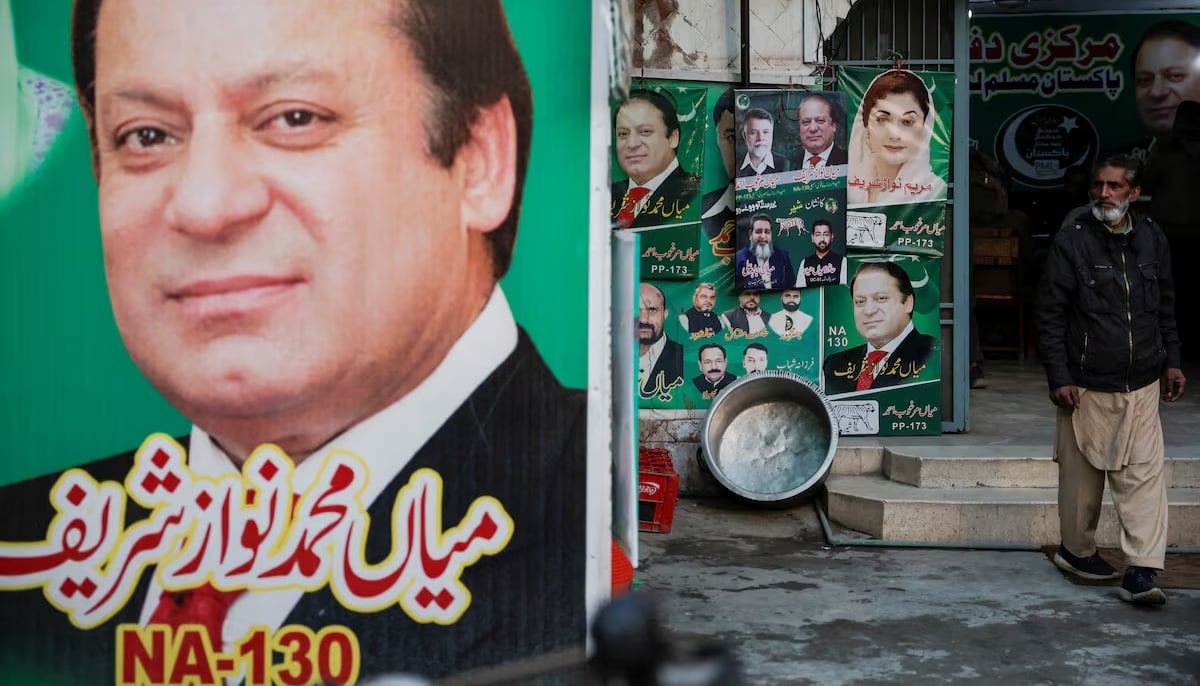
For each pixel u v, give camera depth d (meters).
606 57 3.89
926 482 7.20
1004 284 11.96
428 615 3.92
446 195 3.88
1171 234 13.00
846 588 5.89
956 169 8.09
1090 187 5.75
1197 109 12.84
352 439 3.89
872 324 7.97
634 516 4.23
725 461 7.62
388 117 3.85
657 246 7.75
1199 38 12.82
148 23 3.80
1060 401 5.82
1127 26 12.97
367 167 3.85
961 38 8.02
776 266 7.73
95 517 3.88
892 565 6.31
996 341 12.46
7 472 3.86
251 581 3.89
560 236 3.91
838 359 7.98
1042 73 13.13
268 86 3.82
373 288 3.87
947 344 8.19
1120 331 5.63
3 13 3.80
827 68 7.84
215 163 3.83
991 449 7.50
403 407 3.90
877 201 7.91
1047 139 13.19
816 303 7.93
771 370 7.91
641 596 2.12
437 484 3.91
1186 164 12.93
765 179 7.68
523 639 3.92
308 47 3.82
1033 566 6.29
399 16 3.85
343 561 3.90
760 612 5.50
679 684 2.02
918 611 5.52
